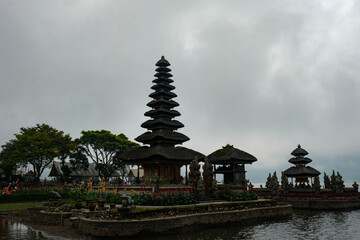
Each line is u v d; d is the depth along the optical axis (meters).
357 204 55.19
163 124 50.12
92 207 28.17
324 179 73.75
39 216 32.12
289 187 64.81
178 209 29.27
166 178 44.69
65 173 83.06
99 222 24.19
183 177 50.19
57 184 80.81
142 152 46.91
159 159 44.38
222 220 31.80
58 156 75.50
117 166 88.31
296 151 68.62
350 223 36.28
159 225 25.80
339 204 52.00
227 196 41.75
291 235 27.97
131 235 24.16
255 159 53.38
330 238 26.81
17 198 49.19
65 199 53.81
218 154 54.75
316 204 52.16
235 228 31.31
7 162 70.19
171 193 34.31
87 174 93.44
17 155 69.44
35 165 80.12
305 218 40.97
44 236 24.70
